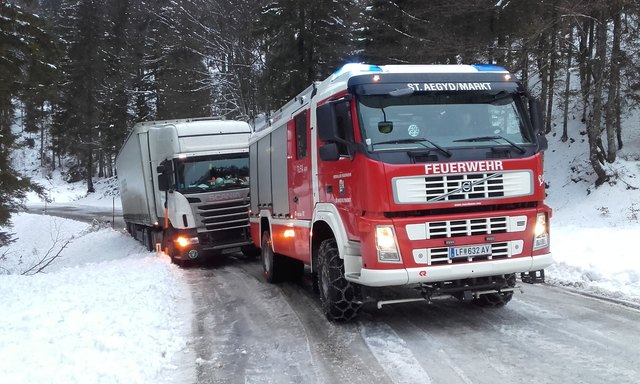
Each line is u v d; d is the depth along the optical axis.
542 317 6.13
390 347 5.33
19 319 6.29
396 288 6.38
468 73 5.88
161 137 13.61
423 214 5.40
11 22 15.41
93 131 47.44
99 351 5.14
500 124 5.79
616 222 16.03
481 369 4.60
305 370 4.85
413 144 5.50
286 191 8.34
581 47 21.48
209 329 6.53
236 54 35.19
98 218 33.91
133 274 10.07
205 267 12.27
